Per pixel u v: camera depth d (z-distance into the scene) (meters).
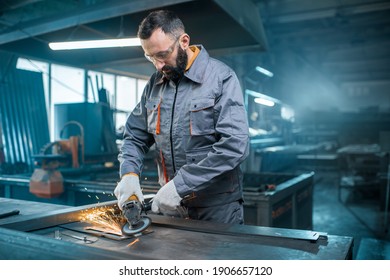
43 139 4.88
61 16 2.75
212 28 2.96
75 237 1.15
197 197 1.40
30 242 0.93
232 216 1.42
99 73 6.09
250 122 6.69
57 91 5.57
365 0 5.75
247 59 7.57
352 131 9.35
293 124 9.39
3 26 3.72
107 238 1.14
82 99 5.94
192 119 1.34
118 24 2.93
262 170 6.44
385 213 4.89
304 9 6.09
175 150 1.41
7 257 0.91
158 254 0.97
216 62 1.40
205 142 1.36
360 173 5.95
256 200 2.34
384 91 15.48
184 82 1.38
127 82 6.98
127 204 1.21
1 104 4.45
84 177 3.30
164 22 1.21
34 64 5.07
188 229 1.20
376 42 8.86
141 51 3.58
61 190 2.82
